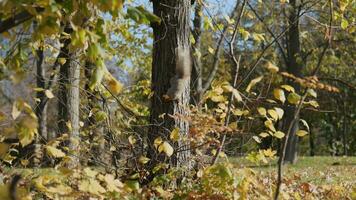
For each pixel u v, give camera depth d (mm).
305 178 9219
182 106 6332
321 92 33406
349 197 6262
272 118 4984
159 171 5992
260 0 9375
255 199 4883
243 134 5664
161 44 6711
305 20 19031
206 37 14945
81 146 6379
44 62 9703
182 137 5863
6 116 3600
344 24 8031
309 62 22875
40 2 3072
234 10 10297
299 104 4156
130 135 6414
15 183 2680
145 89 7875
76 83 8422
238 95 4230
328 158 23953
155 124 6270
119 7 3066
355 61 23922
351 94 35938
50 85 7539
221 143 5395
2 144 3398
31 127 3051
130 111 6910
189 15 6812
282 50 20984
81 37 3123
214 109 5570
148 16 3209
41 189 3674
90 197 3928
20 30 3404
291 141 20781
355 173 13211
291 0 16203
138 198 4383
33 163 5285
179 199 4863
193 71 10664
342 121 40125
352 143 41469
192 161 5977
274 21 15844
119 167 5965
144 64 12891
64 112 8352
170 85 6551
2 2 2980
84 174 3836
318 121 39656
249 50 16594
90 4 3289
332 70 23719
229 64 15844
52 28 3111
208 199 4695
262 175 5992
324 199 6207
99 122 6727
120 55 10703
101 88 6855
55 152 4270
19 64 3350
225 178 4453
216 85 5527
